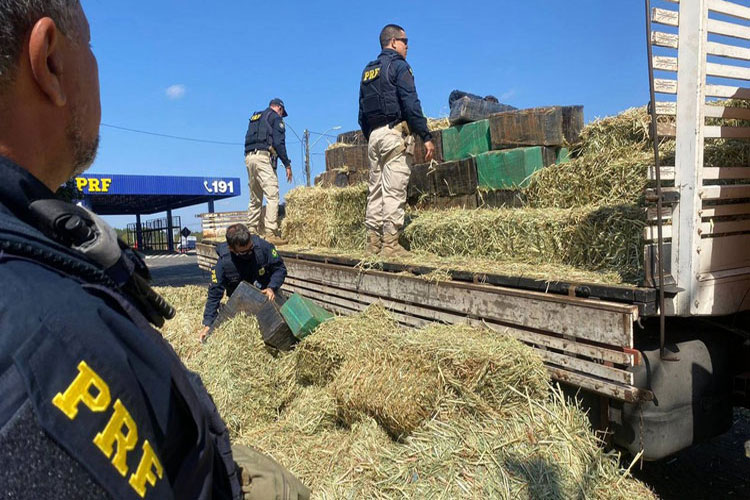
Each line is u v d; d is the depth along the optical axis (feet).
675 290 7.62
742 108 8.61
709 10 7.72
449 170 16.75
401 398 8.93
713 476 10.75
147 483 1.87
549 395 8.74
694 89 7.72
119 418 1.83
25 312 1.70
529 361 8.60
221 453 2.90
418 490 7.71
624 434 8.11
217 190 104.68
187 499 2.22
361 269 14.16
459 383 8.54
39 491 1.57
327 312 14.89
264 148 23.68
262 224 26.08
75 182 18.81
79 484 1.65
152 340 2.24
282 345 13.88
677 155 7.96
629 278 8.86
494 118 15.85
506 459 7.77
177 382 2.22
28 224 2.08
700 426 8.25
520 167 14.80
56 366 1.69
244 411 12.62
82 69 2.49
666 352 7.97
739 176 8.39
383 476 8.25
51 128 2.33
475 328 10.17
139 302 2.72
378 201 15.64
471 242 13.53
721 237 8.27
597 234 10.52
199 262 31.48
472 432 8.23
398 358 9.77
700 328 8.77
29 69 2.17
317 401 11.68
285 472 4.04
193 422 2.31
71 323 1.77
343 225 19.52
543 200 14.26
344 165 23.79
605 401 8.36
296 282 18.16
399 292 12.62
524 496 7.34
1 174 1.99
